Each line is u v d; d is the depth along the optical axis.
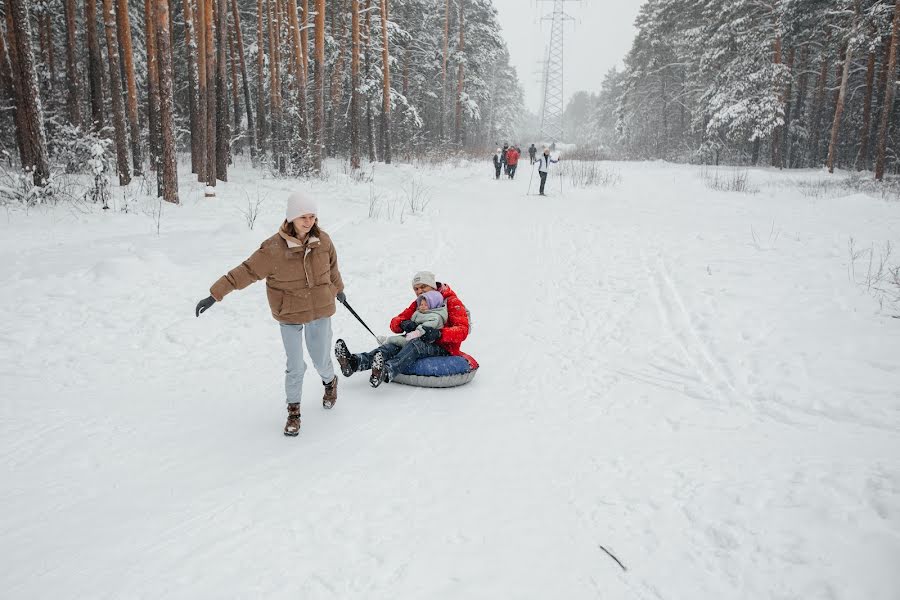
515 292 8.84
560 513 3.41
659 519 3.29
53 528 3.21
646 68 54.03
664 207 16.67
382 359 5.11
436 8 39.59
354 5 24.41
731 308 7.20
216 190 17.91
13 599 2.65
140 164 19.53
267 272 4.20
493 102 60.16
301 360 4.41
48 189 13.73
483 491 3.67
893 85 24.64
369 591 2.74
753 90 33.06
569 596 2.72
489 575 2.86
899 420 4.29
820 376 5.14
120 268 8.26
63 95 24.59
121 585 2.76
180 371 5.66
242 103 32.66
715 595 2.69
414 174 24.45
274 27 24.78
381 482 3.77
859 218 13.81
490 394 5.33
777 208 16.16
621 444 4.27
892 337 5.80
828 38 31.19
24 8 13.22
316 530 3.23
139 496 3.55
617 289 8.60
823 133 36.50
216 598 2.68
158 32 14.50
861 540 2.90
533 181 24.47
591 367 5.93
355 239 11.81
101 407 4.81
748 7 33.31
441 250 11.32
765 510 3.25
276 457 4.09
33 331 6.43
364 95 28.95
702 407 4.86
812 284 7.81
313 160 21.86
